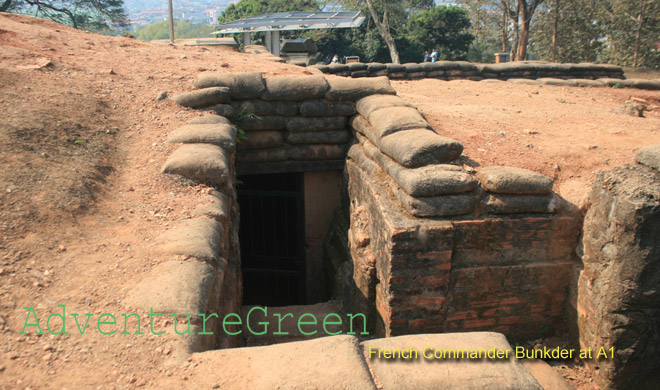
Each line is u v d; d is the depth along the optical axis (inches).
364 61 1478.8
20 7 1019.3
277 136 272.4
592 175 204.7
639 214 150.0
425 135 195.0
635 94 416.2
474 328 185.3
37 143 171.5
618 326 160.7
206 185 175.6
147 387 88.0
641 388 167.6
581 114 313.1
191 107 243.9
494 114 299.0
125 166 179.5
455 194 176.9
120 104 232.1
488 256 178.9
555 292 184.9
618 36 1126.4
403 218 174.4
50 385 86.8
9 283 110.9
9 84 216.7
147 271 121.0
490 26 1574.8
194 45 447.5
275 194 299.4
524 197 176.2
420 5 1657.2
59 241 129.4
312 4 1541.6
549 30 1245.7
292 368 92.2
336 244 275.7
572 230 179.8
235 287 173.9
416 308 178.4
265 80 267.4
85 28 1135.6
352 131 272.5
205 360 95.1
